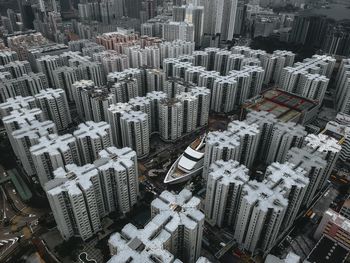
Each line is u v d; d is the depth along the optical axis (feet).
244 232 646.33
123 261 479.41
